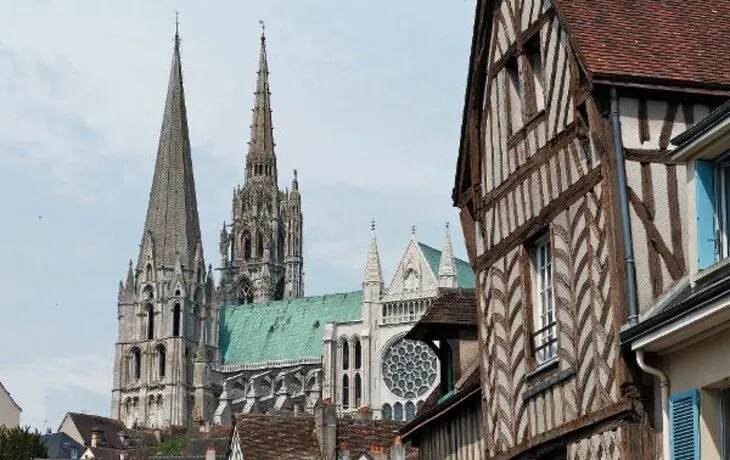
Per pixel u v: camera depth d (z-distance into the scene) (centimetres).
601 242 2306
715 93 2322
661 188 2289
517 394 2650
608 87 2316
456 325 3466
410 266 18012
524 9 2653
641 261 2256
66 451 14775
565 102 2467
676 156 2205
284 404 19362
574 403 2388
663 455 2152
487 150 2842
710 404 2064
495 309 2770
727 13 2484
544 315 2608
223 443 13175
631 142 2306
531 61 2664
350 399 18000
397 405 17562
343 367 18225
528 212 2631
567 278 2434
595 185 2341
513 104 2738
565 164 2467
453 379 3478
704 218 2159
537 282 2645
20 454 9825
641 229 2270
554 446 2458
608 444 2253
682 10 2480
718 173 2167
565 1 2461
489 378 2784
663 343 2117
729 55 2383
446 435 3309
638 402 2205
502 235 2753
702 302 1984
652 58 2356
